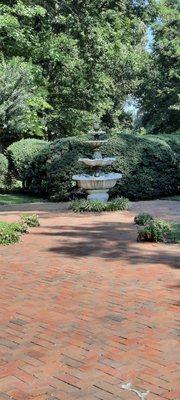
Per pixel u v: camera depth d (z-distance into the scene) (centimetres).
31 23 2122
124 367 379
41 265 721
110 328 465
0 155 1795
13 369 382
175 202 1412
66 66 2233
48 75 2277
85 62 2261
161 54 3075
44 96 2044
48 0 2144
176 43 3012
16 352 416
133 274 655
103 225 1034
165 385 348
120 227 1003
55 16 2161
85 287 606
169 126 3130
